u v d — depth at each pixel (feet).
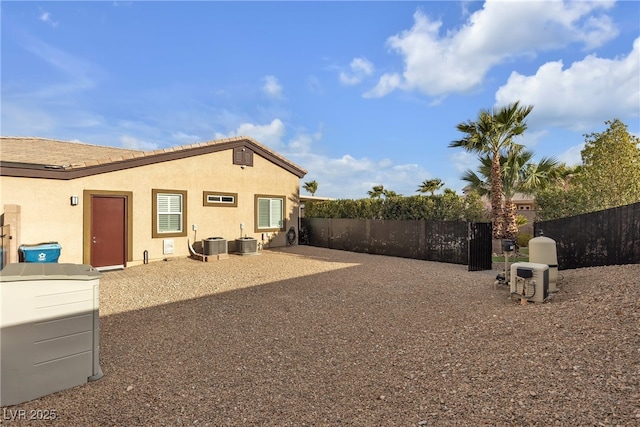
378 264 42.14
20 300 10.97
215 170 48.88
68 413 10.27
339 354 14.67
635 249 25.89
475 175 56.49
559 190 49.75
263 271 36.76
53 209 34.71
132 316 20.66
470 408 9.75
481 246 37.65
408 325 18.38
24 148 41.91
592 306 17.02
